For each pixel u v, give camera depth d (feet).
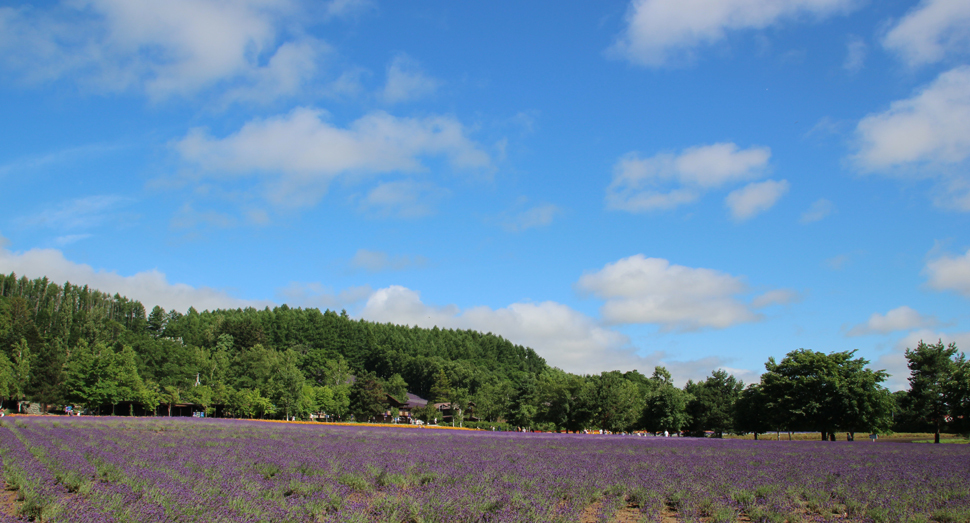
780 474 59.16
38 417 170.40
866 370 185.37
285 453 68.85
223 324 474.90
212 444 83.76
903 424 214.90
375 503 37.06
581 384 262.06
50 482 40.93
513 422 286.25
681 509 38.55
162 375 314.76
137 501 33.63
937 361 208.74
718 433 253.85
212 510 31.55
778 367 199.72
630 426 268.00
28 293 546.26
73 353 305.94
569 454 84.58
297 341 499.92
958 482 54.44
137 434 102.06
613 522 34.81
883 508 38.52
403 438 121.39
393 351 509.35
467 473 52.70
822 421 181.16
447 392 407.23
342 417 296.51
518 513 33.60
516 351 638.53
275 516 31.37
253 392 255.70
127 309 588.09
